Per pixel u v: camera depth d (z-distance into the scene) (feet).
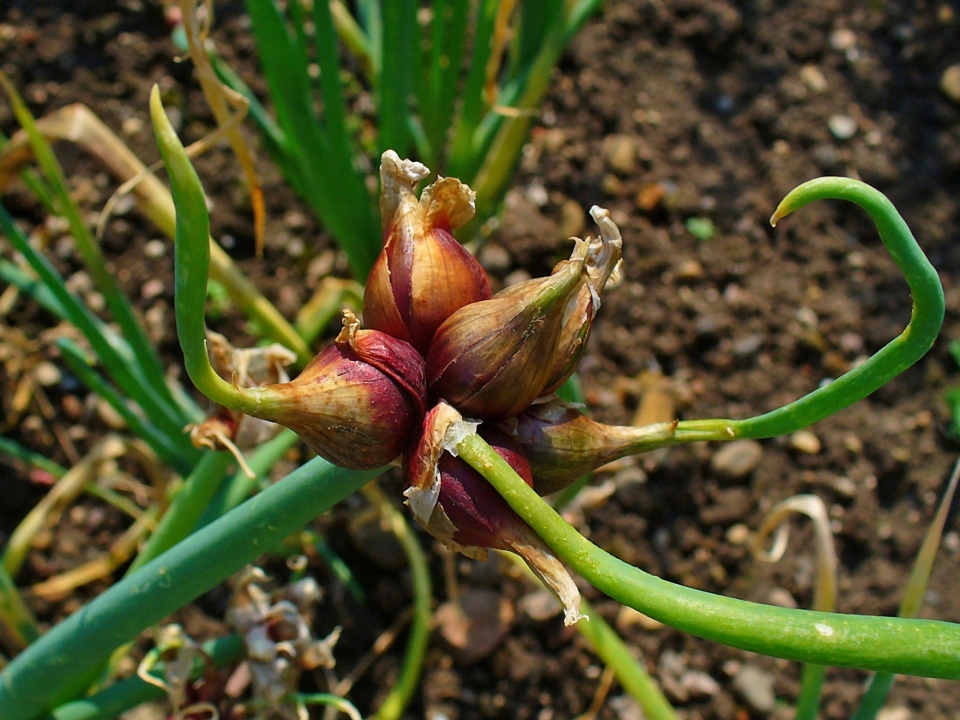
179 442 1.08
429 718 1.20
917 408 1.43
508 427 0.62
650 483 1.35
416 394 0.61
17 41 1.49
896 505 1.38
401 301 0.64
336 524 1.26
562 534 0.56
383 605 1.24
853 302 1.49
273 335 1.18
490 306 0.60
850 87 1.62
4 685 0.84
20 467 1.26
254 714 0.94
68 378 1.32
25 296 1.35
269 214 1.46
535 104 1.21
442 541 0.62
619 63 1.61
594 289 0.65
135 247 1.42
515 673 1.22
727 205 1.54
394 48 1.03
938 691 1.24
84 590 1.21
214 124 1.49
